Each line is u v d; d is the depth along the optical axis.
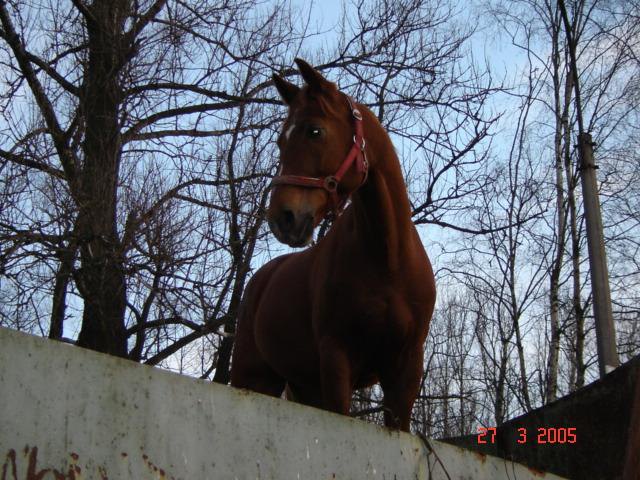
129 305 7.72
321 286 4.49
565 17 8.78
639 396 4.21
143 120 9.11
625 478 4.10
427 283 4.48
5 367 2.45
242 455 3.00
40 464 2.46
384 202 4.32
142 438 2.73
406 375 4.48
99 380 2.66
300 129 4.24
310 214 4.08
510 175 11.56
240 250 8.34
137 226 7.62
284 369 5.20
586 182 7.64
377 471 3.44
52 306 7.93
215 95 9.42
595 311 7.20
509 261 12.00
